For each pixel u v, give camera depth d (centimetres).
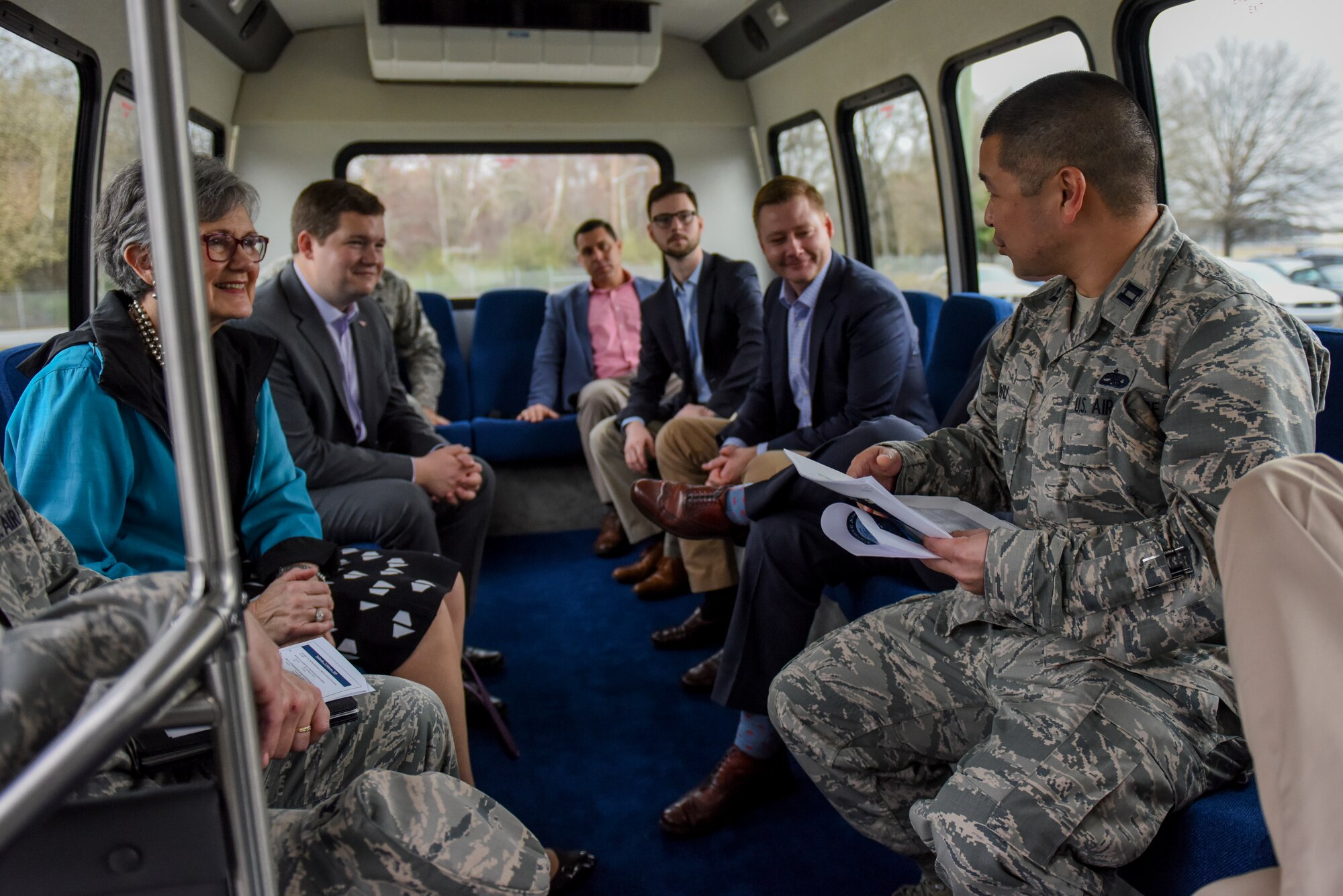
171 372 80
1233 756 146
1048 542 149
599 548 465
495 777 262
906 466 189
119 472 181
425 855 112
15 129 287
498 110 550
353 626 206
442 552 341
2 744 70
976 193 434
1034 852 135
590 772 264
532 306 548
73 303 339
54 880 87
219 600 82
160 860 87
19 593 120
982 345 278
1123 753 139
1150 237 157
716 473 327
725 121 586
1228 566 101
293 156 532
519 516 508
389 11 478
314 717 144
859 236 533
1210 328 144
